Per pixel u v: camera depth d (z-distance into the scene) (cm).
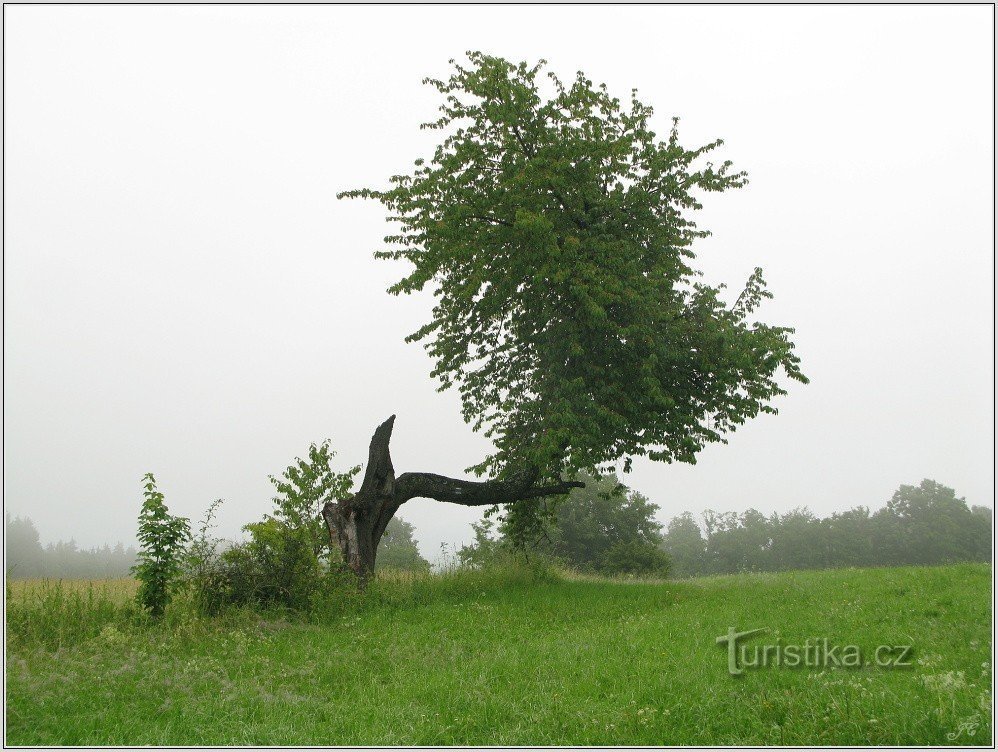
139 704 722
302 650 1007
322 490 1511
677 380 1775
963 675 695
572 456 1516
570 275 1608
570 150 1622
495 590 1625
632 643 980
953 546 8681
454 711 704
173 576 1203
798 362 1720
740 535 10344
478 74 1717
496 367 2005
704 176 1769
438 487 1850
